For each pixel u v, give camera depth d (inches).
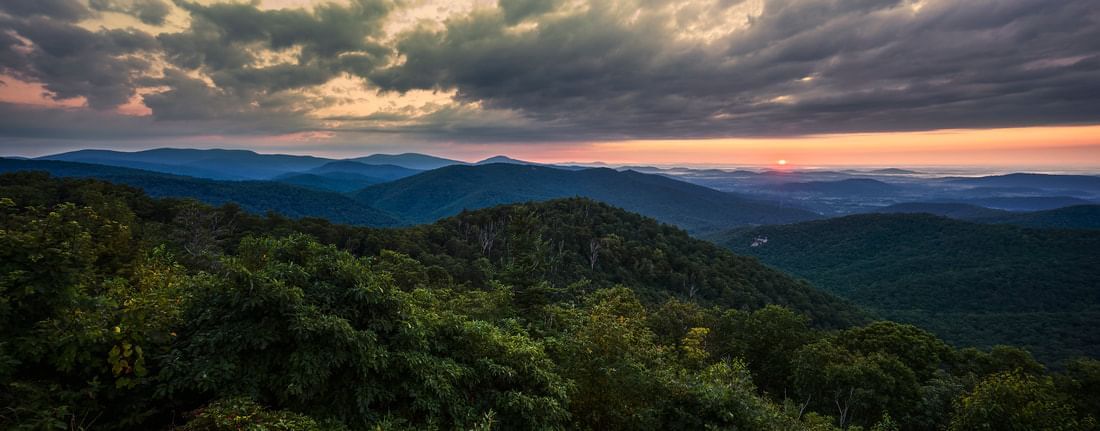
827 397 836.0
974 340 3058.6
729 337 1058.1
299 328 245.8
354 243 2234.3
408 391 280.1
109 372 234.7
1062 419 588.7
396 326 306.8
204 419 205.2
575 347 404.8
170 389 225.3
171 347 251.3
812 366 850.1
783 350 992.2
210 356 242.8
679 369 535.2
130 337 233.8
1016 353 976.9
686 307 1157.1
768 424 387.9
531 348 363.9
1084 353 2699.3
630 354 428.5
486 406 315.3
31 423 190.4
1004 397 596.7
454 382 309.9
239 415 208.7
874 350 1013.8
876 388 794.2
